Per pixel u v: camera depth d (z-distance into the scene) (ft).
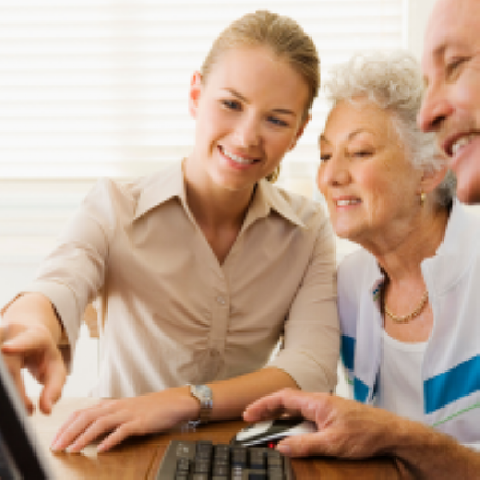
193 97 3.73
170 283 3.71
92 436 2.49
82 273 3.29
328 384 3.47
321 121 6.62
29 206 6.81
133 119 6.82
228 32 3.40
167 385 3.78
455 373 3.22
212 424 2.85
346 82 3.31
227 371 3.84
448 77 2.18
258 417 2.69
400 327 3.51
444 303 3.25
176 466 2.18
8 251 6.81
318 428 2.55
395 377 3.51
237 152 3.32
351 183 3.32
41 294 2.97
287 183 6.72
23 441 1.24
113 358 3.85
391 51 3.47
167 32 6.78
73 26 6.77
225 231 3.89
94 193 3.80
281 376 3.25
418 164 3.22
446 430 3.21
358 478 2.25
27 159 6.82
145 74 6.81
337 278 3.92
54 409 2.89
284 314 3.91
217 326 3.77
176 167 3.90
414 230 3.35
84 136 6.82
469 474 2.47
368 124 3.22
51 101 6.80
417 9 6.58
